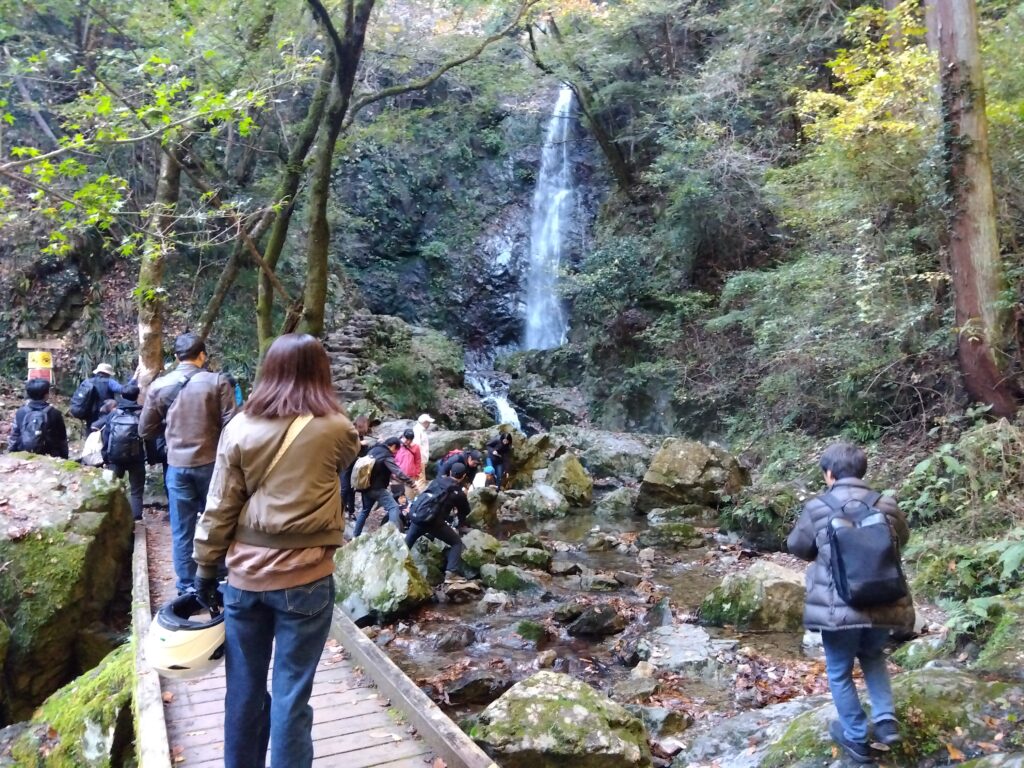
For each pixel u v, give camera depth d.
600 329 18.09
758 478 12.16
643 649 5.88
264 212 9.35
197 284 15.09
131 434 7.96
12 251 13.39
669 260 17.00
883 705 3.41
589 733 3.99
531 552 8.38
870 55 9.43
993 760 3.21
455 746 3.58
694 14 16.73
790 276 11.89
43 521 6.86
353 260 21.72
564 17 17.19
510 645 6.21
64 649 6.63
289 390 2.73
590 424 17.73
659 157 16.41
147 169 14.18
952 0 8.32
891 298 10.09
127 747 4.91
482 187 23.98
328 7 9.89
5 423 11.57
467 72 15.57
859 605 3.28
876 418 10.83
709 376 15.53
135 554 7.24
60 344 13.23
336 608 5.94
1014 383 8.45
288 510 2.66
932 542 6.77
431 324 22.30
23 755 5.31
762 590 6.43
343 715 4.23
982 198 8.45
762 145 15.08
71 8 9.39
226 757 2.77
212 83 7.97
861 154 9.28
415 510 7.60
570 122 23.45
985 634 4.71
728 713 4.84
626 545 9.35
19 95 12.26
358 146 20.23
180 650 2.67
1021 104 8.55
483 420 17.70
